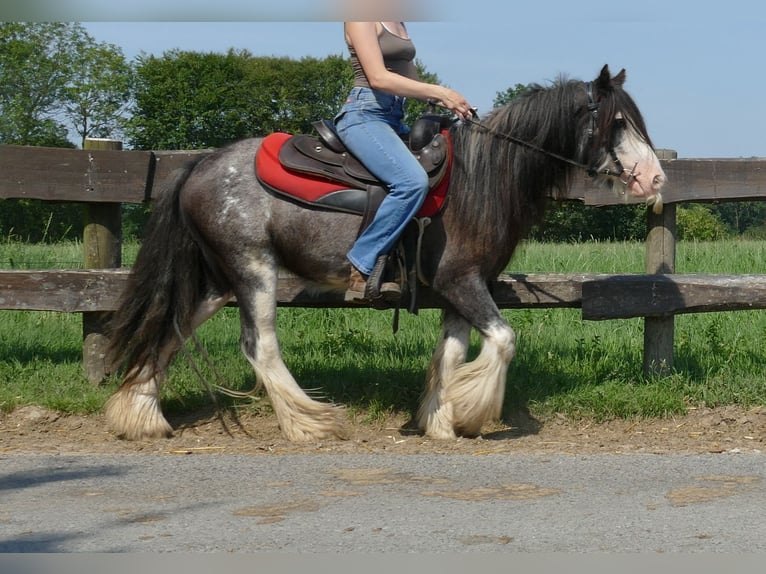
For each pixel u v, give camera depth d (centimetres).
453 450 566
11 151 685
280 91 5403
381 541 389
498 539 391
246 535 397
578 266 1137
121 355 611
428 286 591
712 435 611
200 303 620
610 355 753
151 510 435
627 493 458
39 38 4675
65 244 1238
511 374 698
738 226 2981
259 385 605
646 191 566
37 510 436
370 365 731
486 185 572
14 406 650
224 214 582
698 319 856
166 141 5366
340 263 581
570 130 579
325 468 514
